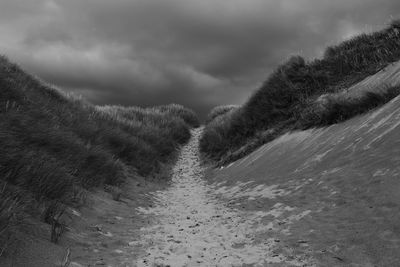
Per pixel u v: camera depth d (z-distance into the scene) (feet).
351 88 34.19
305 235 15.67
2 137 18.84
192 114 103.09
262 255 14.69
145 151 43.68
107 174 28.66
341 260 12.70
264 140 38.19
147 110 84.53
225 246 16.51
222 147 48.11
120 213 22.49
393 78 28.02
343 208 16.84
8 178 16.74
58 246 14.33
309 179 22.66
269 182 26.55
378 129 22.17
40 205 16.99
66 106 40.42
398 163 17.40
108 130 40.70
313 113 33.68
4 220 12.26
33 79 42.39
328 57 45.19
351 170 20.07
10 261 11.60
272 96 45.09
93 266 13.55
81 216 19.20
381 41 40.11
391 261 11.62
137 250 16.06
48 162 21.27
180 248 16.39
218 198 28.30
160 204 27.91
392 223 13.65
